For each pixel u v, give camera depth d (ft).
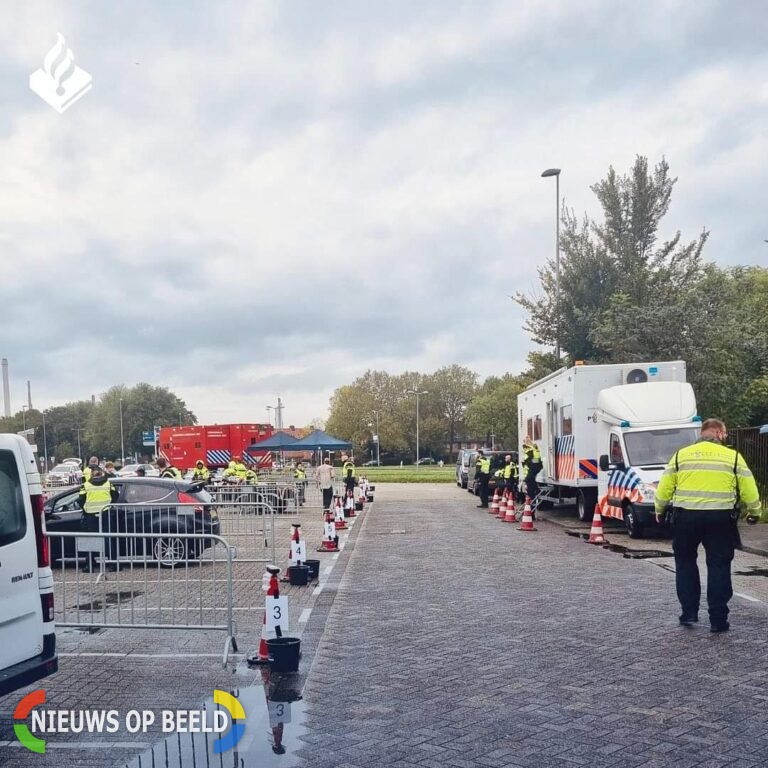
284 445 97.55
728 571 25.71
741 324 77.92
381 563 43.80
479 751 16.02
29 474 18.40
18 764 16.05
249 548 45.91
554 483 69.56
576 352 98.17
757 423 82.12
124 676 22.00
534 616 28.60
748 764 15.11
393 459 399.24
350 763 15.57
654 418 56.08
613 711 18.21
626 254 94.43
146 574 27.43
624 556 44.75
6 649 17.04
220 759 15.96
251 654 23.88
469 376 420.36
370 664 22.77
